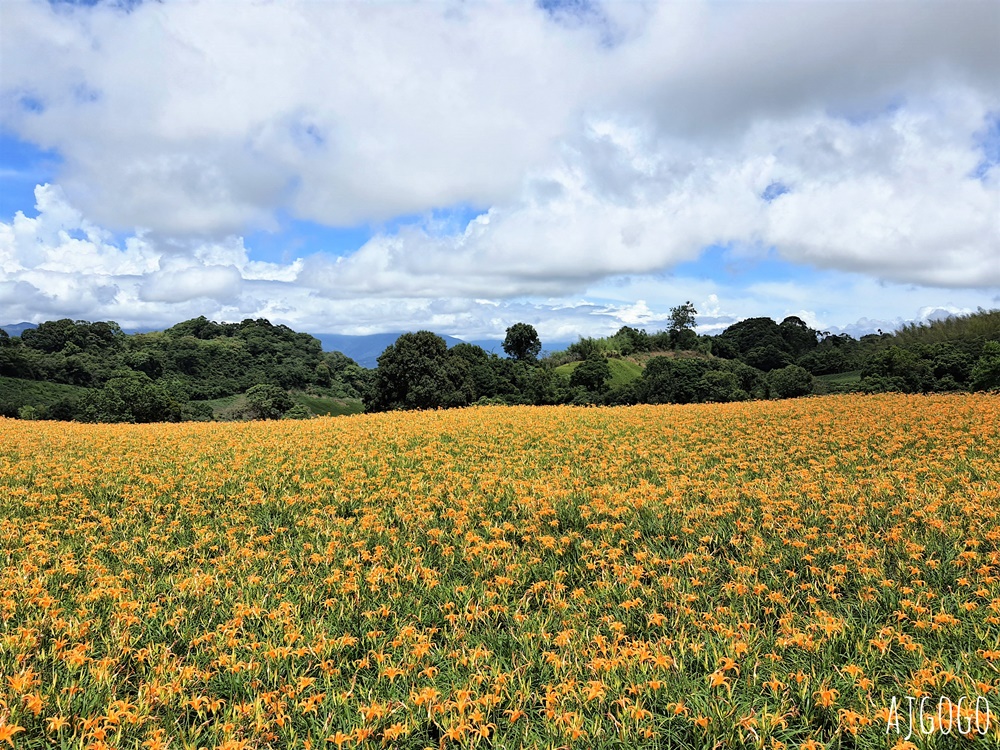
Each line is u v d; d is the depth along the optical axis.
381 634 6.09
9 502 11.05
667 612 6.34
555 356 103.00
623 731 4.47
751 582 6.72
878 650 5.31
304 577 7.57
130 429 22.22
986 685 4.54
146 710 4.78
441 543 8.62
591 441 15.70
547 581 7.12
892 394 24.69
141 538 9.05
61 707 4.83
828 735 4.54
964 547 7.25
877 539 7.63
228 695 5.28
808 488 9.83
